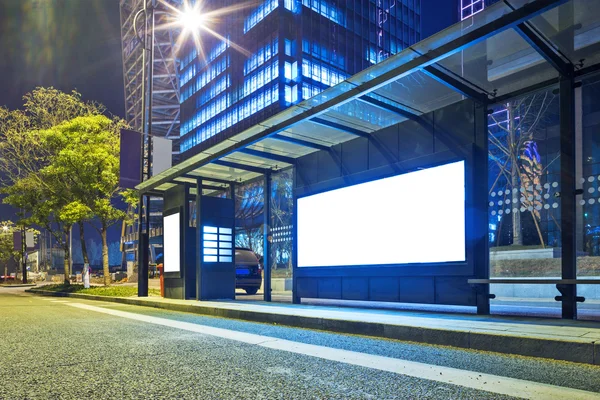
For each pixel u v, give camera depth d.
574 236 6.34
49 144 20.44
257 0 64.12
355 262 9.51
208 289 12.70
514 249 21.61
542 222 23.22
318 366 4.28
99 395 3.34
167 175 13.09
